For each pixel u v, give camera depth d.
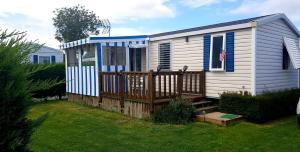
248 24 8.35
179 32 10.67
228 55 9.05
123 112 9.61
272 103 8.35
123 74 9.52
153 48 11.84
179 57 10.76
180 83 9.00
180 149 5.54
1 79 2.61
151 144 5.88
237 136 6.52
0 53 2.58
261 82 8.69
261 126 7.64
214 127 7.44
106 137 6.46
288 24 10.05
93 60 11.09
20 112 2.80
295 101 9.59
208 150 5.48
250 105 8.05
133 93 9.09
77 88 12.67
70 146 5.72
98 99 11.00
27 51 2.81
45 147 5.63
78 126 7.68
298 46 11.05
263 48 8.74
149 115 8.42
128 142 6.03
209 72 9.69
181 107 8.25
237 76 8.82
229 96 8.66
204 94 9.80
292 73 10.66
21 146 2.87
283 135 6.61
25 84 2.80
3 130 2.66
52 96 14.17
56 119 8.71
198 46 10.01
